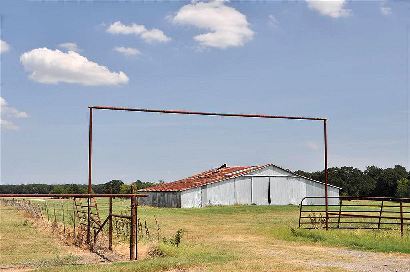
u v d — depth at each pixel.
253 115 26.03
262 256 17.36
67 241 22.30
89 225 21.08
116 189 88.19
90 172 22.59
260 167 55.38
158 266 14.49
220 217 39.50
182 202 52.19
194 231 28.30
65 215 38.03
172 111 24.33
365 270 14.47
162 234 26.55
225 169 64.06
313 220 30.20
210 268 14.30
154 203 58.16
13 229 27.59
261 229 28.38
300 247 20.55
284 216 39.91
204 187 53.28
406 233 22.70
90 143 22.66
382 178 97.88
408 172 97.50
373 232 23.25
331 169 105.94
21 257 18.02
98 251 19.58
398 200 22.25
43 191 123.44
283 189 56.19
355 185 101.94
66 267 14.90
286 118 26.41
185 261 15.52
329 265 15.37
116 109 23.22
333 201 57.97
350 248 20.05
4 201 73.19
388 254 18.19
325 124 27.17
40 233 25.80
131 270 14.03
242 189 54.69
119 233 24.30
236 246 20.86
